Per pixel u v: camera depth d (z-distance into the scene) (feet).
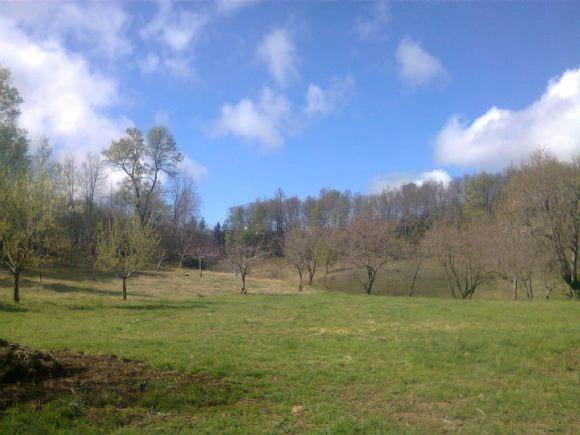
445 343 41.83
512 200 126.93
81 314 62.13
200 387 27.45
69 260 157.07
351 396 28.45
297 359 36.94
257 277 180.34
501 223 125.59
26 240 71.82
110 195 193.77
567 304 79.66
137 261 91.56
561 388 29.48
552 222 118.83
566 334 43.83
